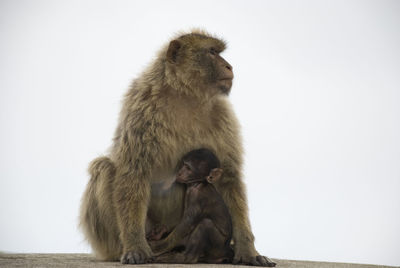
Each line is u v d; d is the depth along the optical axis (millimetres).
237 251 9078
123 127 9617
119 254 9711
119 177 9367
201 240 8945
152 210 9914
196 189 9141
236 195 9633
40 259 10031
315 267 8945
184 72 9750
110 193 9586
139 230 9039
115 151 9867
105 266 8203
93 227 9875
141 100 9648
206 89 9805
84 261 9578
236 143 9906
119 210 9203
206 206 9078
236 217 9445
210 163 9266
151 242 9438
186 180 9250
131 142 9430
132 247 8906
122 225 9094
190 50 9867
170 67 9750
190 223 9062
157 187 9820
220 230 9039
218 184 9750
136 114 9547
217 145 9805
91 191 9922
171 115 9617
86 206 10016
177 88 9695
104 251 9852
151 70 9992
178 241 9141
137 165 9375
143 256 8758
